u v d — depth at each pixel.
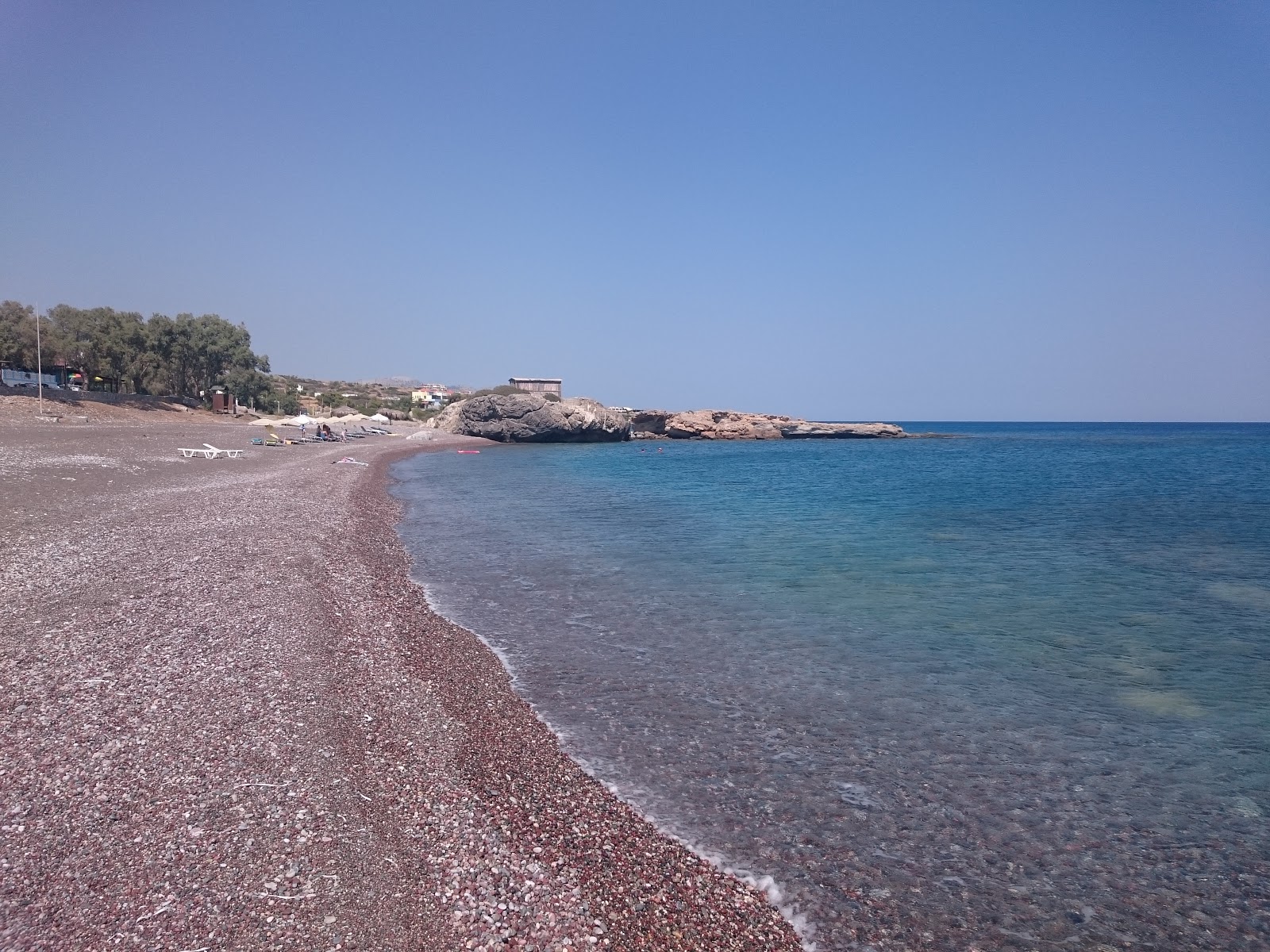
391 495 34.72
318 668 9.83
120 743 7.21
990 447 103.75
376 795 6.85
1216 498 37.00
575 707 9.84
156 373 79.81
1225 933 5.72
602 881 6.00
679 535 24.44
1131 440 131.38
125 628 10.62
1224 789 7.87
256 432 68.19
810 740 8.94
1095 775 8.16
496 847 6.23
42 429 46.84
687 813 7.26
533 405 105.12
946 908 5.96
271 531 19.50
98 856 5.48
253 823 6.05
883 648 12.44
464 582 17.19
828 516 29.80
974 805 7.51
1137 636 13.21
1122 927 5.79
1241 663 11.81
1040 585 17.27
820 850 6.70
